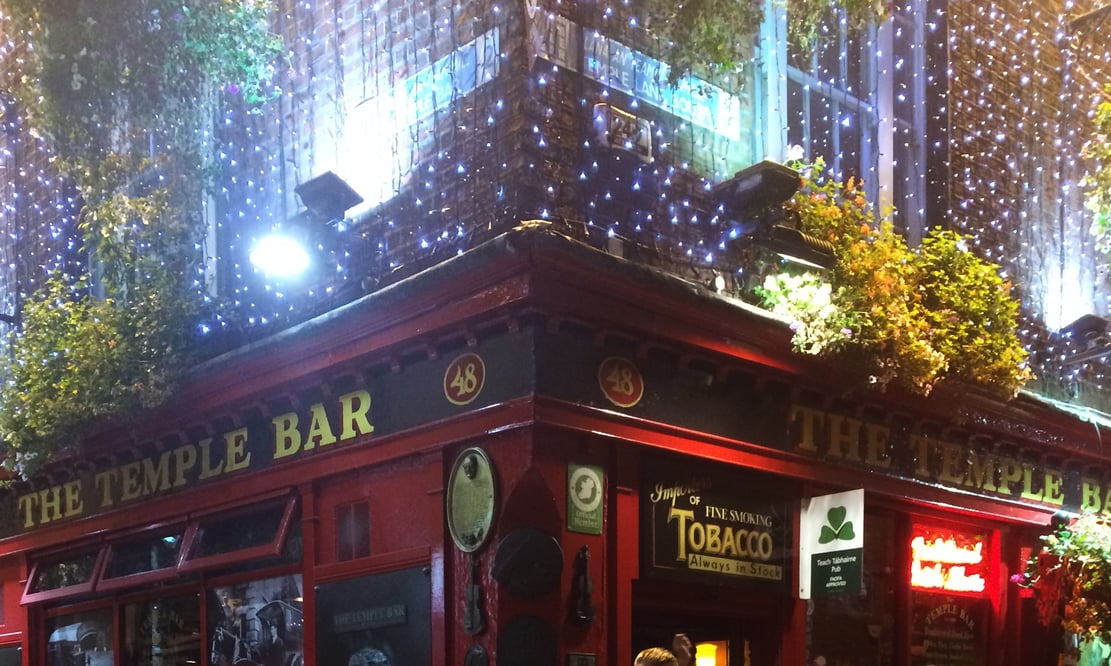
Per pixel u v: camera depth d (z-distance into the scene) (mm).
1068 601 8344
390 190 7836
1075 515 9508
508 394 6277
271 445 8000
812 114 9117
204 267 8945
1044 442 9602
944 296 8344
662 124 7676
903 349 7516
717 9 7133
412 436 6801
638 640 7078
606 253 6270
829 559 7355
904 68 9766
